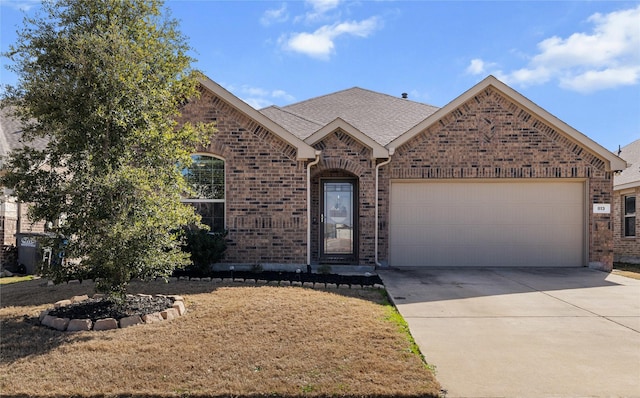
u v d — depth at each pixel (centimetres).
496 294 899
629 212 1697
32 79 643
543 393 445
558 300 849
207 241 1028
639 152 1917
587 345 587
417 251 1288
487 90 1270
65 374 472
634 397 438
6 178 660
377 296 865
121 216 630
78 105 644
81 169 655
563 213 1286
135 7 683
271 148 1161
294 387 444
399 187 1293
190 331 605
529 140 1266
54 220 683
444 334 630
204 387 444
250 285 929
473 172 1262
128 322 639
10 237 1392
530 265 1284
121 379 461
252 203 1157
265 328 616
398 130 1402
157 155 694
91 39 622
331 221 1323
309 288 903
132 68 654
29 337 588
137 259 650
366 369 486
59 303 746
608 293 918
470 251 1288
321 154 1220
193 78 771
